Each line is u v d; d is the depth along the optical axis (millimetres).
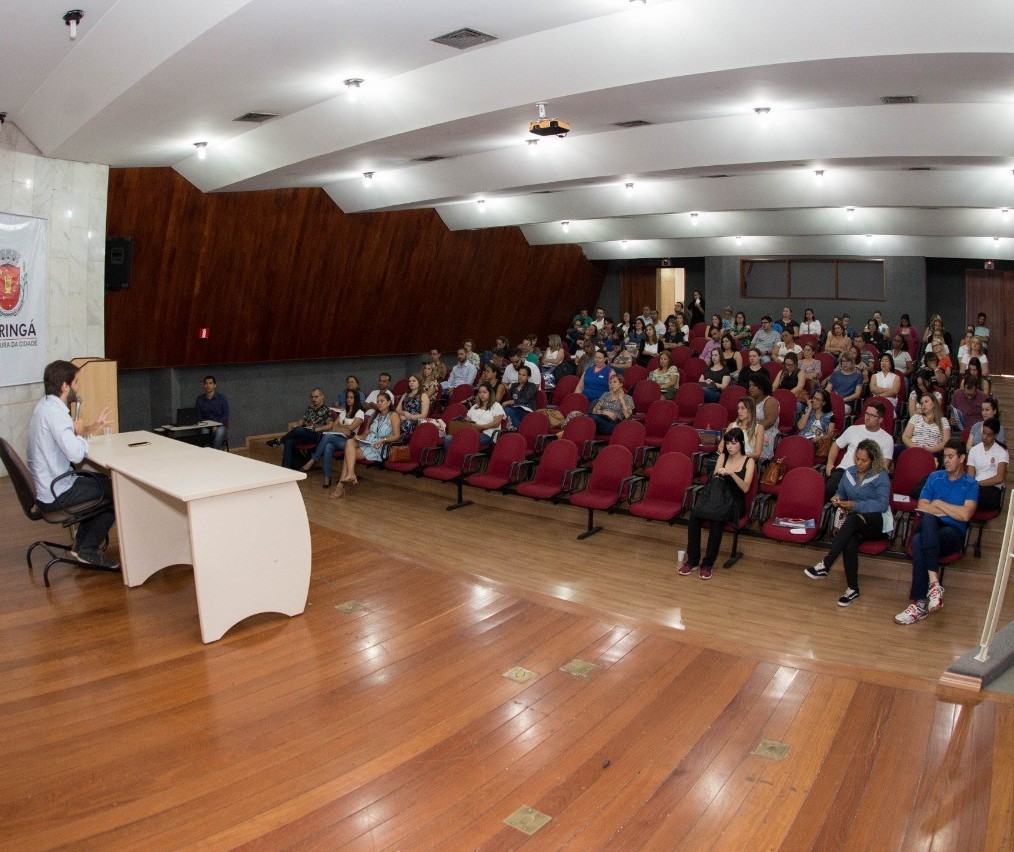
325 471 9484
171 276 10578
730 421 9016
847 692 3699
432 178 10055
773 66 5113
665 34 5320
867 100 6391
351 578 5137
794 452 7219
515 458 8203
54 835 2748
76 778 3062
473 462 8508
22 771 3105
